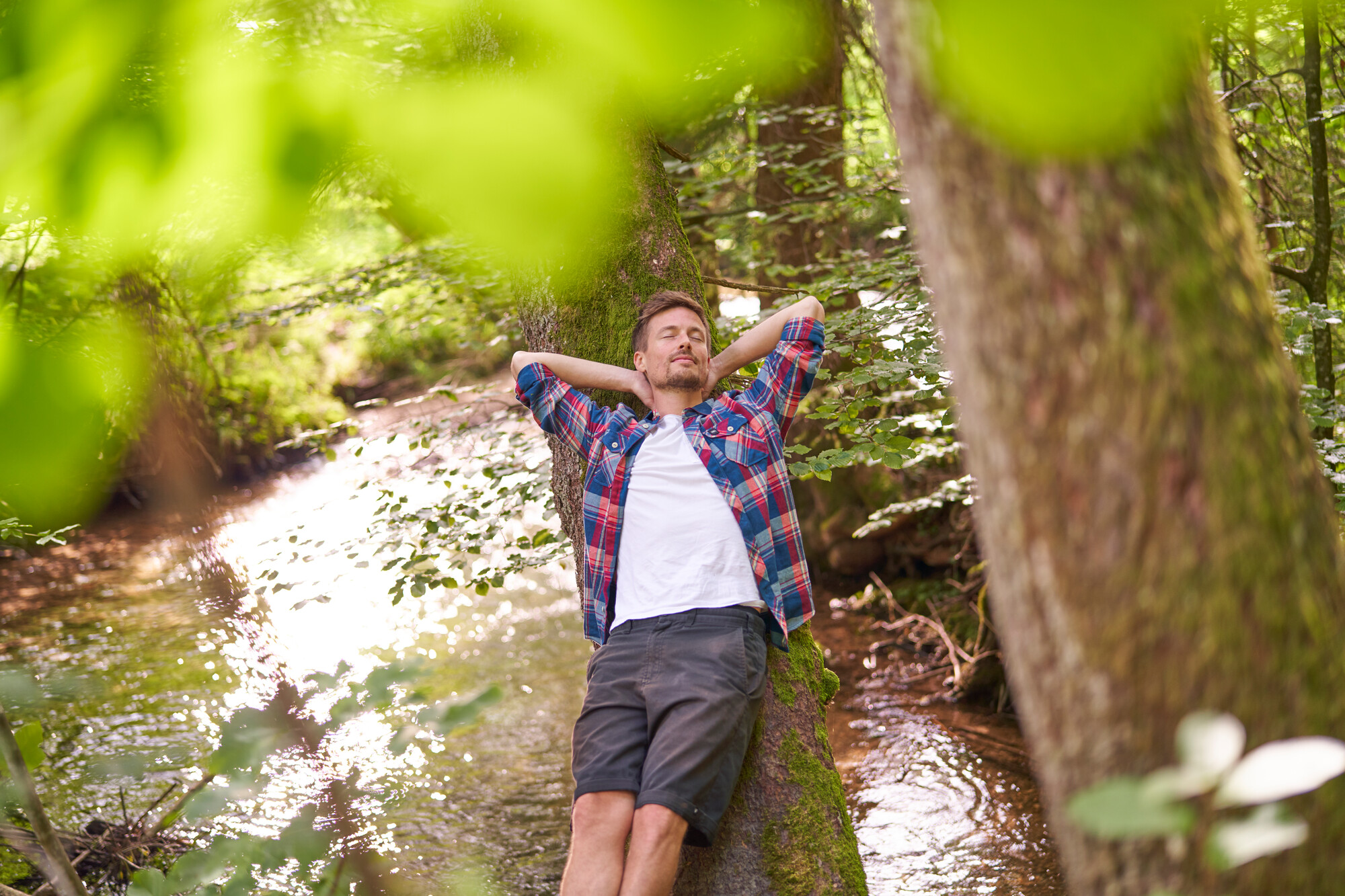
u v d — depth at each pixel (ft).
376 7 1.60
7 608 26.18
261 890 4.05
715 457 9.16
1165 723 2.76
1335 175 17.21
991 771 17.44
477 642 24.32
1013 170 2.48
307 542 15.51
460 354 33.63
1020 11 1.34
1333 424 12.05
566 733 19.24
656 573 8.86
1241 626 2.70
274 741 3.16
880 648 23.30
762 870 8.55
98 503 1.53
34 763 4.72
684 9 1.39
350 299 19.22
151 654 22.43
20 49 1.40
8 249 1.49
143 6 1.40
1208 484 2.64
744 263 24.90
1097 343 2.57
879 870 14.60
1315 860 2.85
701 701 8.17
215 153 1.44
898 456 12.14
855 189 19.43
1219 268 2.68
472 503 15.39
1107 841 2.94
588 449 9.59
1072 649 2.83
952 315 2.80
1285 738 2.75
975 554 22.59
